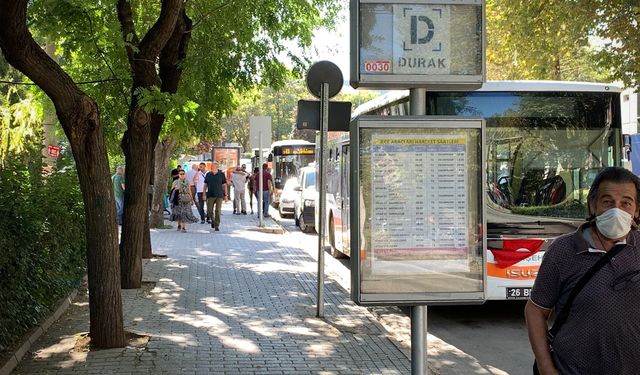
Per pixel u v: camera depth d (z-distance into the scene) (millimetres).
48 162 11422
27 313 7527
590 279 3109
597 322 3072
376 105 12039
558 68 18438
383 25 4516
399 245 4363
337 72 9250
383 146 4355
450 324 9461
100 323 7066
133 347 7133
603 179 3252
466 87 4633
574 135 9531
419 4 4531
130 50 9750
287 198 30062
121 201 21000
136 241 10875
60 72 6566
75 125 6691
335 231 15922
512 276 9109
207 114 14859
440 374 6984
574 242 3234
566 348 3156
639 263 3105
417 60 4527
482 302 4402
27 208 7719
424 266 4371
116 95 12695
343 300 10266
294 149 37438
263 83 15398
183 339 7590
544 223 9227
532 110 9508
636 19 14797
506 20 17766
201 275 12508
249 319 8789
